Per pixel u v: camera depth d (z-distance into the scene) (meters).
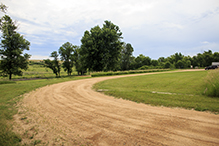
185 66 75.25
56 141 3.95
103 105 7.44
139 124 4.85
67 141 3.92
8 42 37.97
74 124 5.06
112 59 45.72
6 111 6.60
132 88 12.49
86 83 17.45
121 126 4.74
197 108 6.21
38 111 6.70
